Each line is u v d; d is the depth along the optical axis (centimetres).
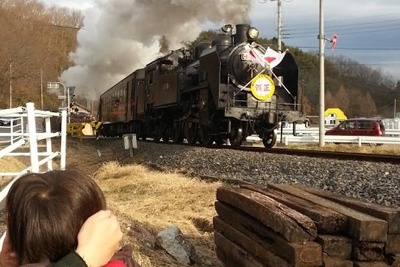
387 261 372
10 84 5847
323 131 2450
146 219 755
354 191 852
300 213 404
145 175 1166
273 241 411
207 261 605
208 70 1797
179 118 2139
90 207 174
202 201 883
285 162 1155
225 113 1644
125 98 3111
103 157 2017
